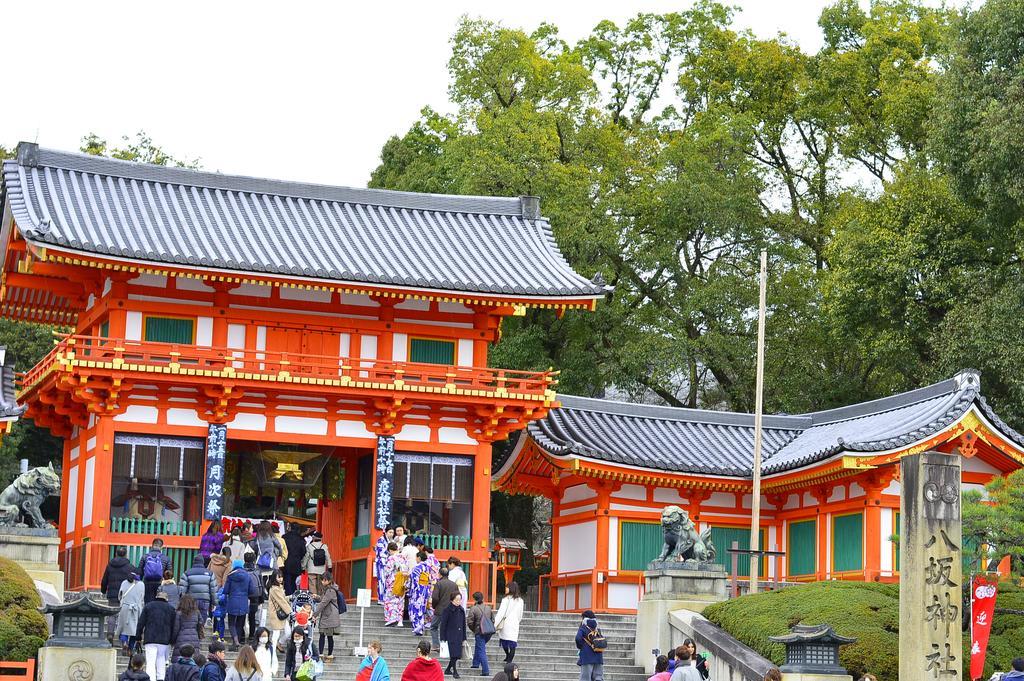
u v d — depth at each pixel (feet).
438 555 148.25
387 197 165.99
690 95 248.73
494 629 117.80
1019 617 114.32
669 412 171.94
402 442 149.59
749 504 164.96
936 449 148.97
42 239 133.59
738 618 117.29
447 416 151.33
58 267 146.20
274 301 149.38
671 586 127.65
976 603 106.32
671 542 131.13
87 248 135.23
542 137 208.85
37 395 148.66
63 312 169.37
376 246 155.43
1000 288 180.14
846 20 246.88
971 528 110.93
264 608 113.60
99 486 138.00
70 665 90.22
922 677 95.91
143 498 140.77
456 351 154.71
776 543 164.55
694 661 108.27
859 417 169.78
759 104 243.81
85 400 139.13
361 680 90.48
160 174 157.17
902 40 236.43
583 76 224.74
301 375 142.61
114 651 91.56
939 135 180.96
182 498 142.31
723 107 232.73
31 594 102.73
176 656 84.58
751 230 222.48
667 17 247.50
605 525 158.10
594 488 158.61
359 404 148.87
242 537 122.01
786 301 217.15
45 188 147.74
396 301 152.97
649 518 160.56
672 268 215.72
